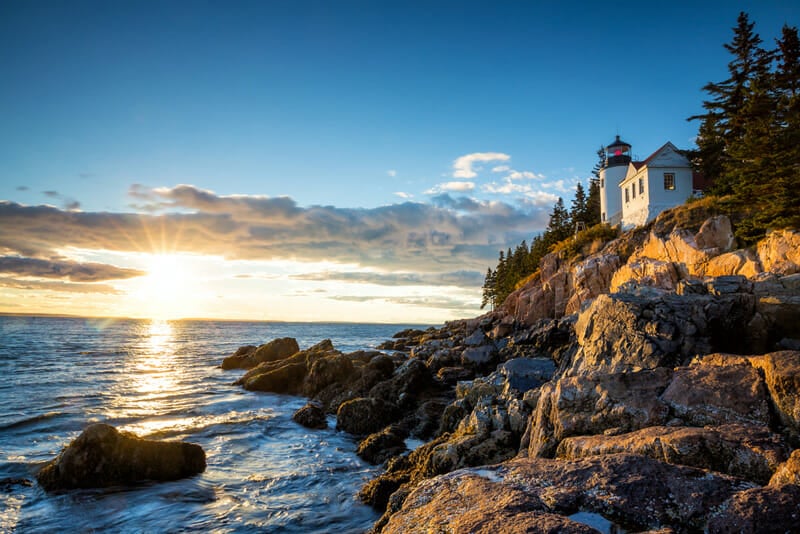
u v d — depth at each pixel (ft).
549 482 19.10
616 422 29.60
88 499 40.34
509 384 52.60
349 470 49.42
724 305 41.60
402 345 180.04
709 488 17.26
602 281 111.04
